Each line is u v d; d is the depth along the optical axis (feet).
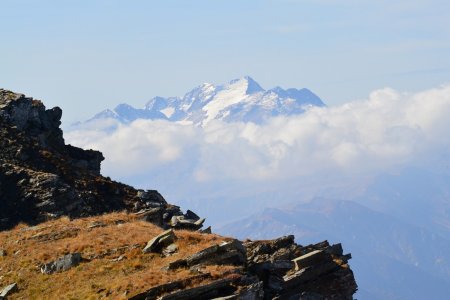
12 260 274.98
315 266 278.67
